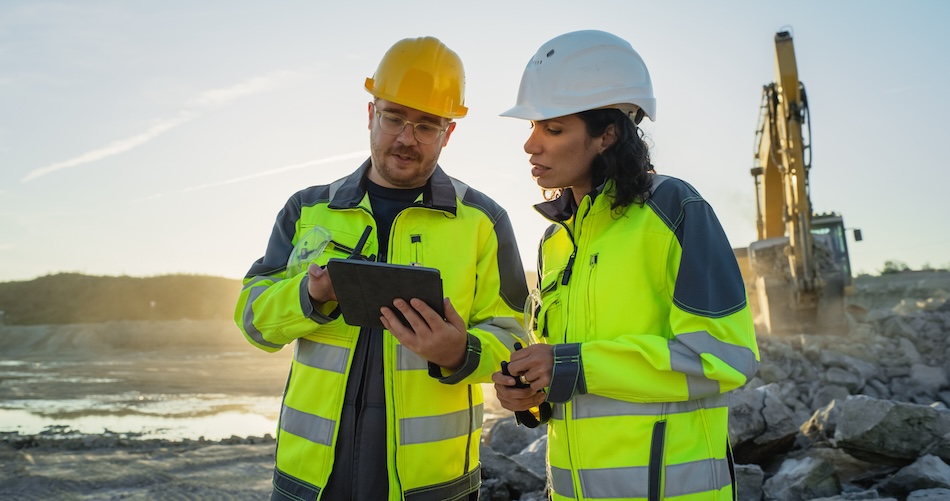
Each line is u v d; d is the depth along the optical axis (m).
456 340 2.11
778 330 15.33
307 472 2.37
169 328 36.94
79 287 57.97
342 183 2.69
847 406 4.65
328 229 2.56
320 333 2.45
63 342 34.91
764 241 16.66
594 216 2.08
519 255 2.75
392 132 2.50
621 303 1.95
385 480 2.35
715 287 1.86
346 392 2.40
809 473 4.22
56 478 6.23
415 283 1.99
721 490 1.87
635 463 1.84
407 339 2.11
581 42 2.16
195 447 8.01
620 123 2.10
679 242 1.94
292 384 2.50
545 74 2.16
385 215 2.62
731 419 4.90
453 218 2.59
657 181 2.06
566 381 1.85
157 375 19.42
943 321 14.45
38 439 8.37
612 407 1.90
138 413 12.21
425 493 2.38
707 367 1.78
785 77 14.89
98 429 10.42
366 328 2.44
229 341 36.44
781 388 9.32
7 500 5.64
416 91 2.46
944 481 3.91
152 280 59.75
